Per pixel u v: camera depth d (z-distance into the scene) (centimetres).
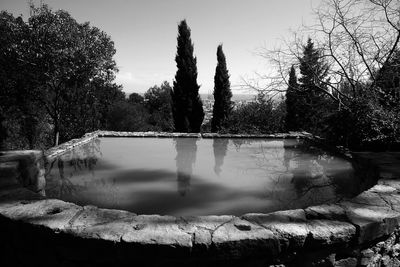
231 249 159
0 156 334
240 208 297
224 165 479
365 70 562
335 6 563
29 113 1332
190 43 1420
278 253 164
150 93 2912
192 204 306
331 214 192
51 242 169
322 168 446
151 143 704
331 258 176
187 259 157
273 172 429
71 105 1330
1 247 197
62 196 332
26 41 1043
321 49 595
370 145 532
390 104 508
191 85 1427
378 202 212
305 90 642
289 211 195
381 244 195
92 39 1177
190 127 1456
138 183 380
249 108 1094
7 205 200
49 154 529
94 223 174
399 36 521
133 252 156
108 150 614
